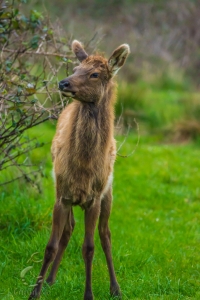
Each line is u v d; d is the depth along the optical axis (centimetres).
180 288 1744
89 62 1620
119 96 3959
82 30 5275
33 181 2142
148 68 5462
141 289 1708
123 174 2941
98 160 1595
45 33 2017
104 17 6331
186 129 3697
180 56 5941
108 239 1739
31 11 1952
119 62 1644
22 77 1822
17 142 1958
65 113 1738
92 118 1589
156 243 2092
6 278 1708
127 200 2631
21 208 2056
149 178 2922
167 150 3353
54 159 1661
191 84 5456
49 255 1561
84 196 1593
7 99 1717
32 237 1953
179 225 2370
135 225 2312
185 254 2028
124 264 1880
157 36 6028
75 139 1576
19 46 1978
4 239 1941
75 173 1574
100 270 1820
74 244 1955
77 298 1616
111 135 1639
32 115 1817
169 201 2666
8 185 2283
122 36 5894
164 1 6344
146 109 4072
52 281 1686
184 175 2991
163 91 5066
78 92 1566
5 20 1948
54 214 1600
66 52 2138
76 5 6353
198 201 2709
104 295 1677
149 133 3750
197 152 3412
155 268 1889
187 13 6184
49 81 1828
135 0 6444
